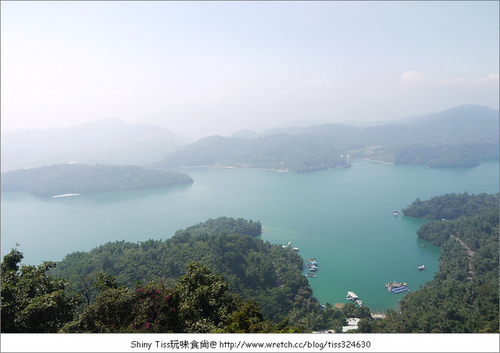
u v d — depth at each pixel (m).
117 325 22.92
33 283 24.41
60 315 23.64
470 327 56.66
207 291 27.47
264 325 25.58
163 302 24.20
